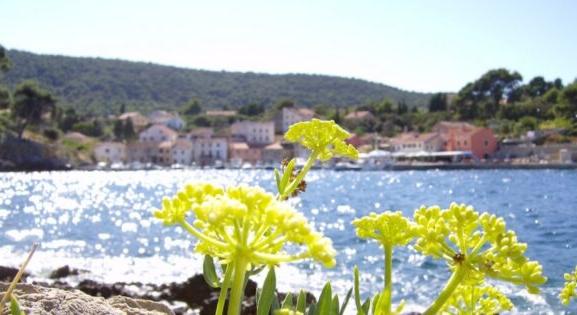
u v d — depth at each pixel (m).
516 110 148.25
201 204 1.78
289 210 1.75
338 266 22.06
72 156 140.25
